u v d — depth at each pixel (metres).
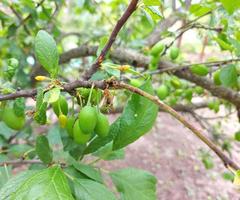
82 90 0.21
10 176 0.28
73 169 0.24
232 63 0.40
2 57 0.58
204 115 1.11
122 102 0.62
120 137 0.22
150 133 1.18
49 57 0.21
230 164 0.17
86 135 0.21
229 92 0.44
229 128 1.05
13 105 0.24
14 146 0.34
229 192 0.95
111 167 0.95
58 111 0.22
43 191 0.18
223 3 0.23
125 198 0.23
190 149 1.12
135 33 0.71
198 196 0.92
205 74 0.42
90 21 1.20
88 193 0.21
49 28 0.58
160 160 1.04
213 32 0.42
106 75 0.25
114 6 0.66
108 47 0.22
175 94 0.51
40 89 0.20
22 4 0.51
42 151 0.24
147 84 0.22
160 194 0.91
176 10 0.54
